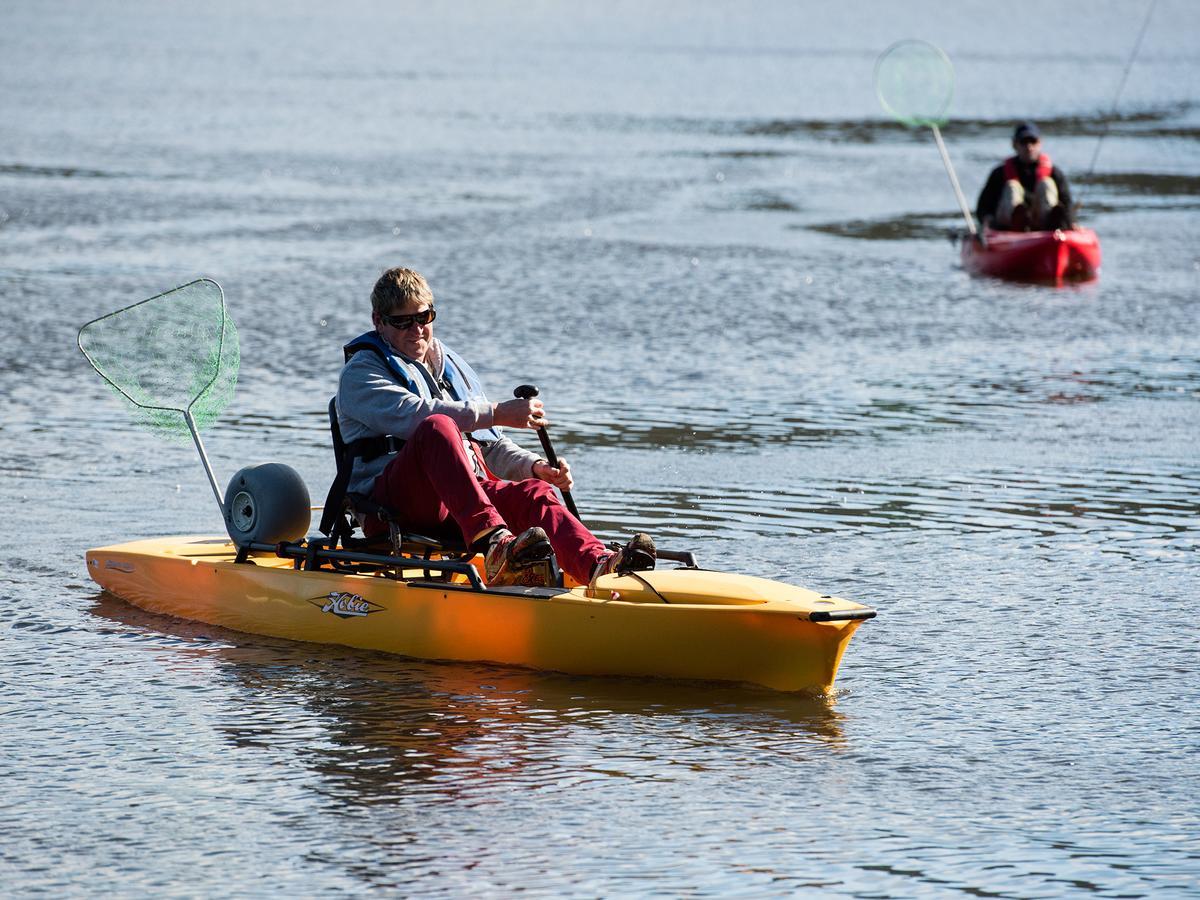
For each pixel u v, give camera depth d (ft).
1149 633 78.07
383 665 72.74
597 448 122.31
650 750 62.64
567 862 53.16
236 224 270.67
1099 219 295.07
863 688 70.03
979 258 228.84
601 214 295.48
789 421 132.87
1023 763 61.57
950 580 87.66
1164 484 110.83
